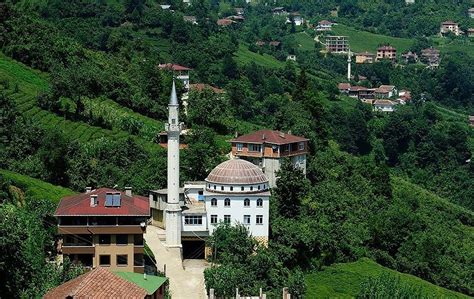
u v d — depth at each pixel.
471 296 160.62
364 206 175.88
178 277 125.44
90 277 93.38
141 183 151.50
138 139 184.88
